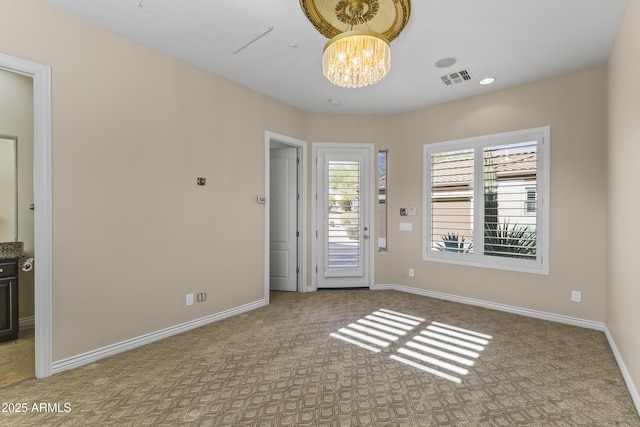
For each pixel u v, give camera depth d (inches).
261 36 113.5
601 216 132.0
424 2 93.9
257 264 165.3
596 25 105.3
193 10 98.4
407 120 195.5
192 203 135.2
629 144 90.3
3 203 134.8
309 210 198.2
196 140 136.5
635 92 83.9
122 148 112.4
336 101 178.5
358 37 86.4
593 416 77.5
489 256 162.9
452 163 176.6
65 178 98.9
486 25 106.0
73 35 100.3
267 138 170.1
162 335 124.6
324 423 75.1
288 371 99.3
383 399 84.7
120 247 112.3
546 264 145.6
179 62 130.1
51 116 95.8
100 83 106.7
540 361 105.6
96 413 78.4
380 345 118.7
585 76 135.7
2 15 87.1
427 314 153.6
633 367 85.6
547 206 145.1
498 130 159.8
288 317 149.9
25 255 138.2
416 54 125.3
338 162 199.2
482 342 121.1
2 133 134.3
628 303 91.7
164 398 84.7
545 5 95.6
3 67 87.3
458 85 155.2
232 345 118.6
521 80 148.9
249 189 161.0
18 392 87.3
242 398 84.8
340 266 200.2
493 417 77.3
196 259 136.9
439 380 94.0
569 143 139.5
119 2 94.6
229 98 150.6
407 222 195.2
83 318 103.3
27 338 126.8
